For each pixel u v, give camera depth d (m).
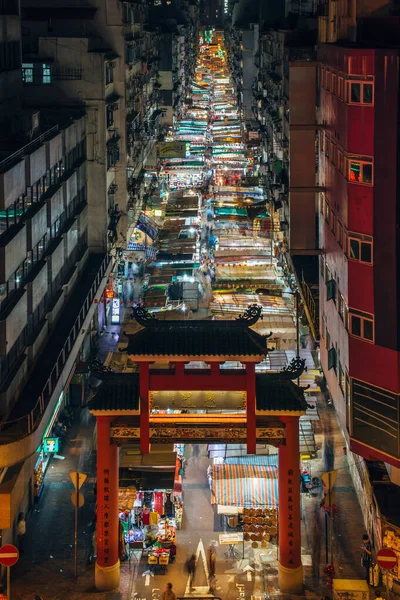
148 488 51.69
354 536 52.28
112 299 91.06
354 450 48.47
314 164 67.31
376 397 46.69
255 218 108.12
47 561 49.78
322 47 60.34
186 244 109.69
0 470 47.31
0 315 49.06
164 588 47.34
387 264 45.56
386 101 45.00
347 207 47.72
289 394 46.03
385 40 55.06
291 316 77.75
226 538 51.75
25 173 55.75
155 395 46.22
